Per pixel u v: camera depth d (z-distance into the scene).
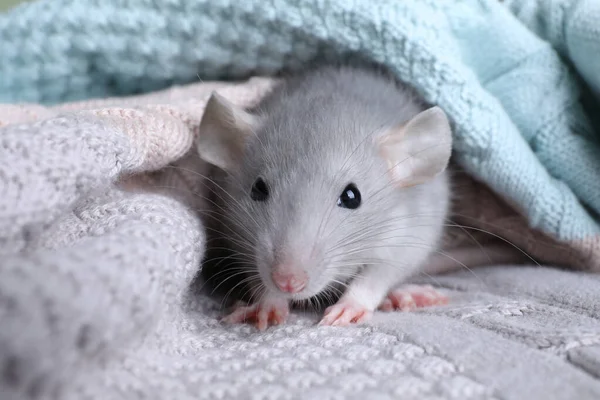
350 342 0.14
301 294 0.16
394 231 0.18
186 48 0.19
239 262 0.18
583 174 0.19
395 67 0.19
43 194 0.13
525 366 0.13
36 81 0.19
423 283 0.20
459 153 0.19
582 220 0.19
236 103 0.19
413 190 0.19
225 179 0.18
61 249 0.12
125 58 0.19
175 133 0.16
